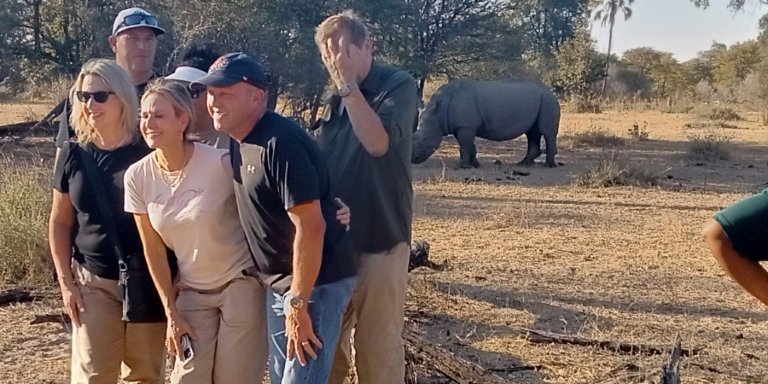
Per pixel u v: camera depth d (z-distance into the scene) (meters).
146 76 5.54
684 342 7.02
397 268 4.81
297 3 21.59
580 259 10.06
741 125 35.22
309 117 22.03
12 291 7.91
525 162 20.98
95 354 4.54
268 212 4.03
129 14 5.47
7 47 25.42
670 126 34.12
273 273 4.14
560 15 52.12
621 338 7.05
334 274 4.18
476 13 27.00
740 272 3.10
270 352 4.25
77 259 4.55
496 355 6.66
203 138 4.73
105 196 4.37
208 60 5.01
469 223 12.24
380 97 4.58
